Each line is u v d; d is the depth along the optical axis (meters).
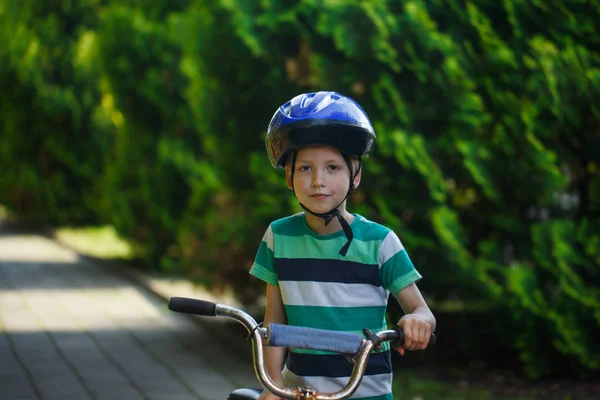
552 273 7.96
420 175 8.16
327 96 3.62
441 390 7.73
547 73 7.62
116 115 18.06
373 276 3.69
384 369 3.71
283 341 3.32
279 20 8.66
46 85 23.89
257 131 9.68
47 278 15.72
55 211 24.67
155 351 9.55
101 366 8.77
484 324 8.95
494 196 8.02
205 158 15.40
